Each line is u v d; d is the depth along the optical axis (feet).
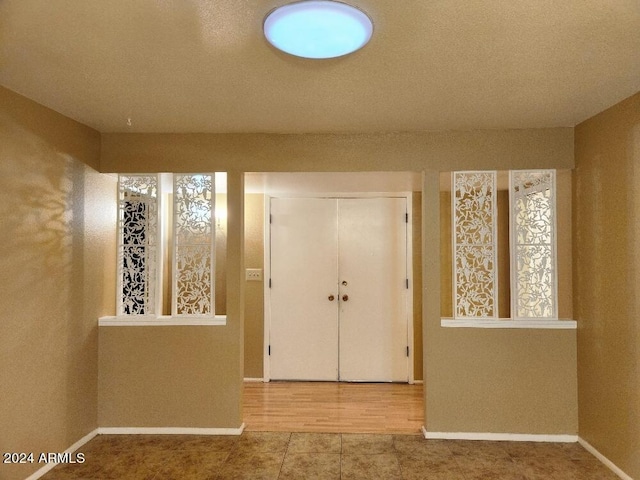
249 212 16.12
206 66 7.15
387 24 5.82
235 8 5.43
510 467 9.36
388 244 15.85
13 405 8.15
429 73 7.44
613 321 9.12
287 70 7.29
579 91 8.31
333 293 15.89
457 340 10.84
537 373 10.70
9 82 7.80
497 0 5.28
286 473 9.13
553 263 10.85
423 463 9.55
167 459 9.72
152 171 11.15
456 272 11.12
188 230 11.44
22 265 8.41
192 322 11.09
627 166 8.67
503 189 15.60
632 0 5.28
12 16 5.59
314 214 16.02
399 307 15.75
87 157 10.61
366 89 8.16
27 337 8.54
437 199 10.97
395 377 15.69
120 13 5.55
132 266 11.64
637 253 8.38
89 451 10.09
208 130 10.91
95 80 7.72
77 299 10.21
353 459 9.75
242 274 11.28
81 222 10.38
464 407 10.80
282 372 15.92
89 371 10.72
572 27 5.94
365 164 11.06
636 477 8.43
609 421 9.27
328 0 5.24
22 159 8.42
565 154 10.74
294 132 11.03
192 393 11.07
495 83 7.90
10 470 8.05
